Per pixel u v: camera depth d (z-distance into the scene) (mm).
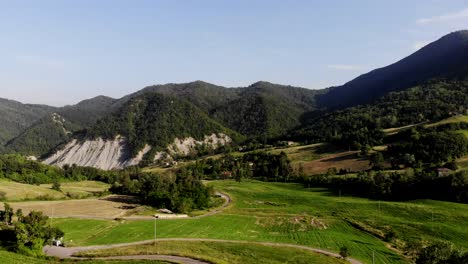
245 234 123562
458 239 113812
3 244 95688
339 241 115062
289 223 140875
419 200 163250
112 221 139250
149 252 94250
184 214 157500
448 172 181375
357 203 167375
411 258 98750
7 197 175375
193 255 91688
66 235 114875
